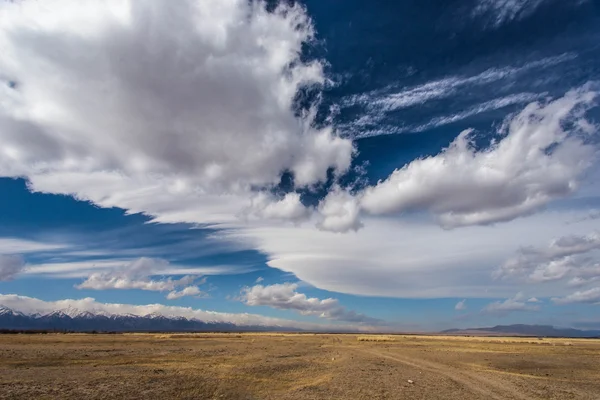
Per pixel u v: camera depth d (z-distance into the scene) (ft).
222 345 240.94
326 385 96.68
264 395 81.87
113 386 80.33
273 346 245.04
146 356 151.84
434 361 169.48
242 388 87.35
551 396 92.84
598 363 174.91
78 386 79.00
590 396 94.58
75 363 123.75
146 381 87.97
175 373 102.99
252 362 138.92
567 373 140.56
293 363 140.56
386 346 275.39
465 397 87.76
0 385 77.41
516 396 91.45
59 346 191.11
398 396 85.87
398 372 127.65
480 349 249.55
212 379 95.14
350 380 105.81
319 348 239.50
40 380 85.40
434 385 102.78
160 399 71.56
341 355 190.19
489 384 108.27
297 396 81.92
